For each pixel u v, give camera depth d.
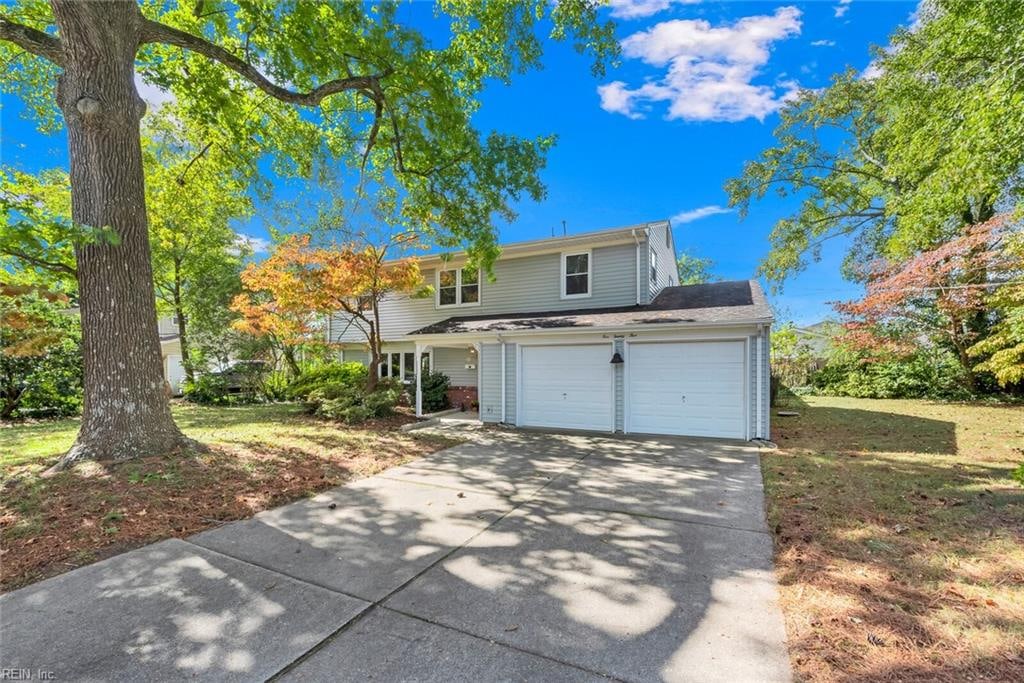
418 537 3.86
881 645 2.28
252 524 4.14
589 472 6.04
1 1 7.09
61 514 4.04
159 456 5.70
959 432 8.45
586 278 12.60
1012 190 8.46
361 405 10.83
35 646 2.36
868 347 14.59
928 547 3.39
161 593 2.92
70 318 12.02
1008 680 2.00
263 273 11.20
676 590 2.93
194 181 13.56
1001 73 6.08
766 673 2.12
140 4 8.22
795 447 7.54
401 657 2.28
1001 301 9.31
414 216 10.58
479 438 8.68
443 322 13.44
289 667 2.21
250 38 8.11
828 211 17.92
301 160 10.63
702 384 8.75
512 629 2.52
